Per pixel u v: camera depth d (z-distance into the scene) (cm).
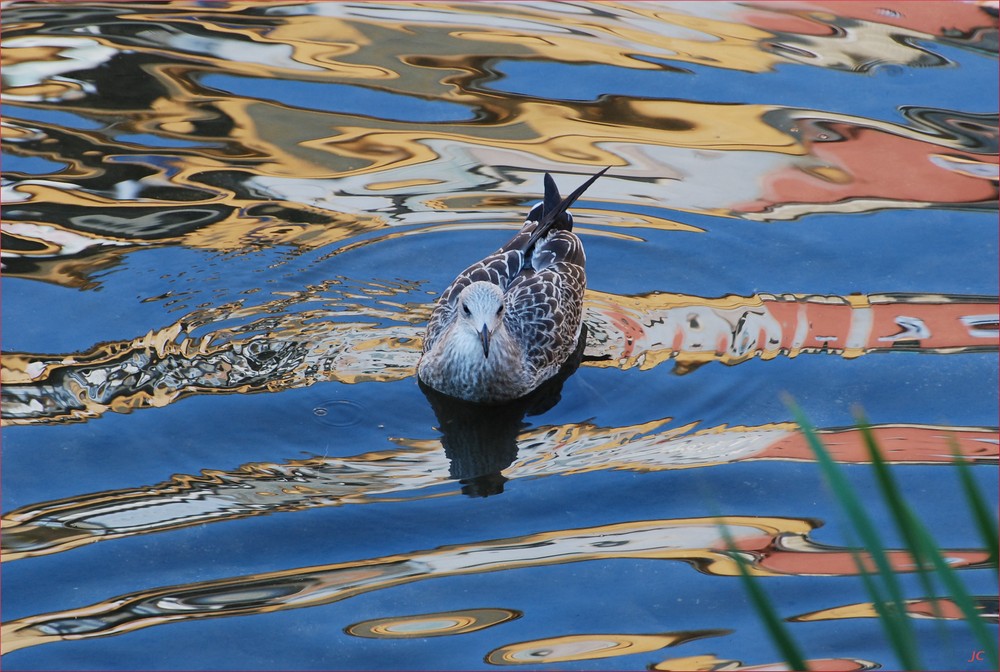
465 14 2095
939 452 1128
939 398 1220
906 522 491
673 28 2055
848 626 902
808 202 1595
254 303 1363
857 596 940
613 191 1612
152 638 880
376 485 1083
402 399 1227
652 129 1750
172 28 1994
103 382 1203
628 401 1235
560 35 2014
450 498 1066
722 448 1145
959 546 1003
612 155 1691
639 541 1008
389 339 1325
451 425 1195
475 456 1140
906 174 1653
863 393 1230
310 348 1294
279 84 1831
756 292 1424
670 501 1063
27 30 1950
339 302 1383
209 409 1174
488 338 1149
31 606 912
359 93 1814
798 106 1809
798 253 1495
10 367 1214
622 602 931
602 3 2155
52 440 1112
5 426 1125
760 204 1588
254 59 1902
